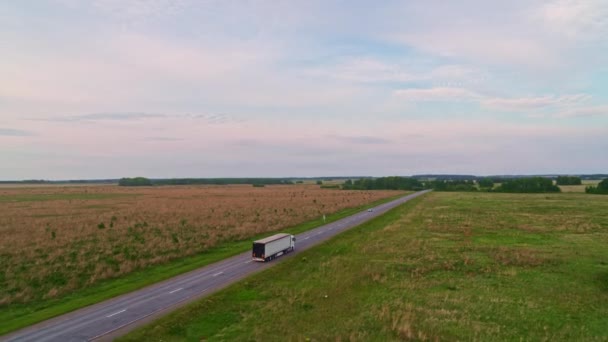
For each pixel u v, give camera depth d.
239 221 72.88
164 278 34.94
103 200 128.88
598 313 26.77
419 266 39.88
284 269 38.66
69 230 60.19
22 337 22.09
